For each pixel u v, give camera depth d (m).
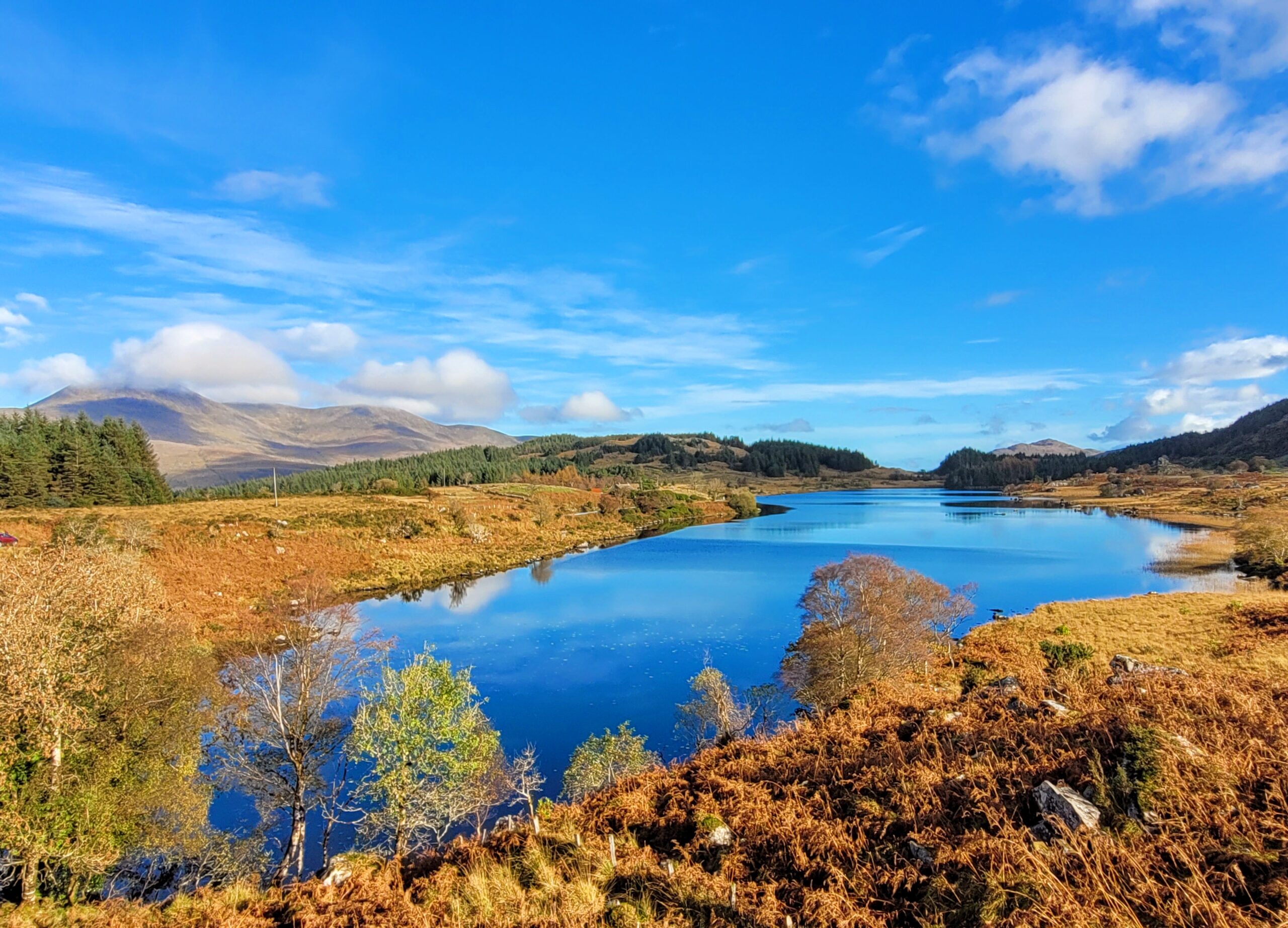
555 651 48.00
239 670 24.73
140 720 20.03
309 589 37.56
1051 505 181.75
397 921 10.45
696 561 91.31
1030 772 9.75
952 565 78.50
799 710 32.53
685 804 12.97
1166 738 9.10
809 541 111.38
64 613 18.92
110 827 18.98
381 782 21.80
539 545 104.50
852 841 9.89
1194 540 95.81
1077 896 7.21
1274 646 31.41
